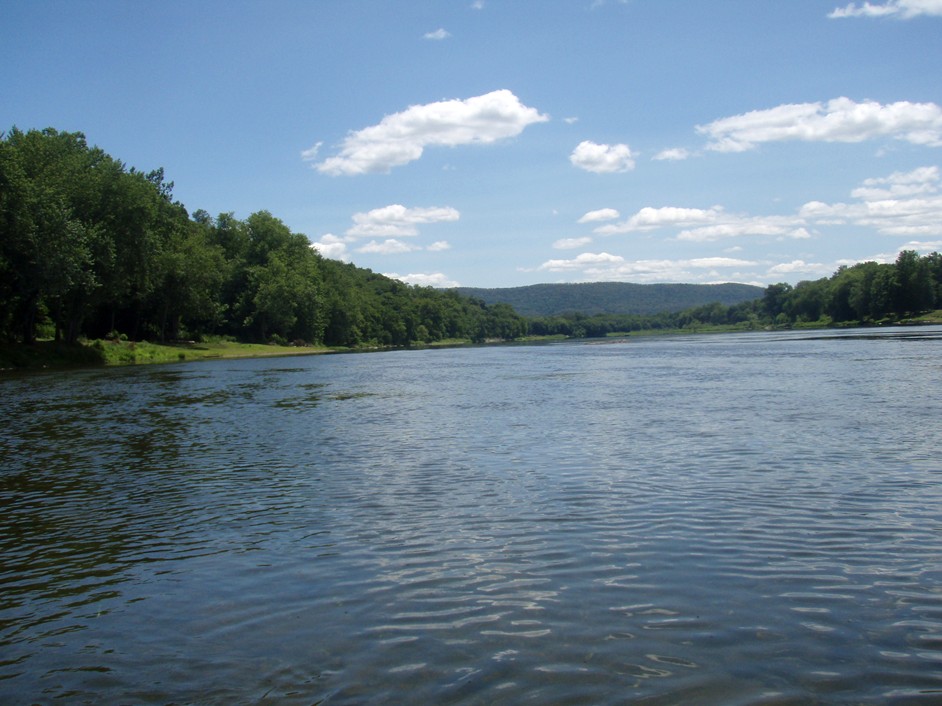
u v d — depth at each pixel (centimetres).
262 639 810
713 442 1967
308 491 1524
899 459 1664
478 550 1093
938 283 17500
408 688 691
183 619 876
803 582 931
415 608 880
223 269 11131
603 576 970
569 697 666
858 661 721
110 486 1630
